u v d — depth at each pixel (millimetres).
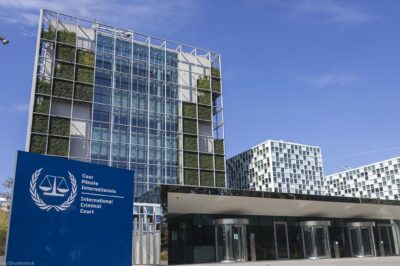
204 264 22734
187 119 74188
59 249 12500
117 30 72375
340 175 147500
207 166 73312
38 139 58875
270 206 27156
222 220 25297
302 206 28266
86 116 64625
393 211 32469
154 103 72062
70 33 66500
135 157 66312
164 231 21062
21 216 11820
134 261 23453
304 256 29031
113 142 65125
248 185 131625
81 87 64812
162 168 68438
